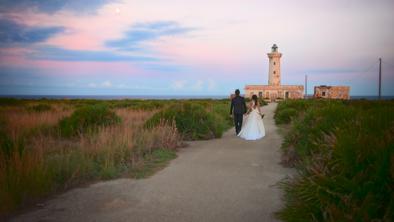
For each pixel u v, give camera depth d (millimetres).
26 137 11656
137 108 28031
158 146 10695
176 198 5902
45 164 6773
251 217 5016
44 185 6102
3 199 5262
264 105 61781
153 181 7035
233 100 15578
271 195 6055
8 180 5734
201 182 6953
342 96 93375
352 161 4777
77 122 13312
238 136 14969
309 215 4523
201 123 14391
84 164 7395
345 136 5227
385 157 4266
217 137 14508
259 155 10164
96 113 14203
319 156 5961
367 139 4895
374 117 6086
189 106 15453
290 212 4766
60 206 5539
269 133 16359
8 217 5074
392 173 4043
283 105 28922
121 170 7871
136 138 10594
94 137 10109
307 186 4879
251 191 6309
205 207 5441
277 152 10711
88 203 5668
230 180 7113
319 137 8008
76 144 10320
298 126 9844
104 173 7324
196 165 8656
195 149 11320
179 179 7203
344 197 4176
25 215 5148
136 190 6395
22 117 15898
